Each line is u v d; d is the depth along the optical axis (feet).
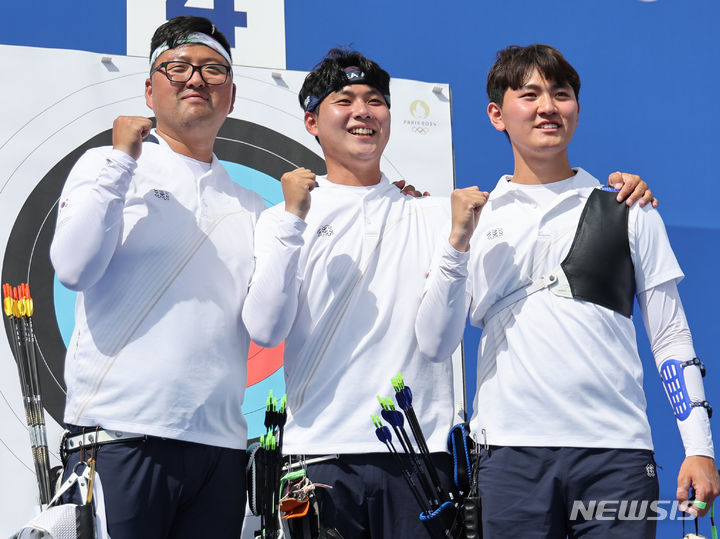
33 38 36.78
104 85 37.11
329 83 29.50
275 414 25.88
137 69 37.60
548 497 25.05
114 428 23.73
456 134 40.24
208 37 28.32
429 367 27.27
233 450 25.45
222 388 25.04
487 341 27.12
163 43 28.14
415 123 39.32
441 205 29.50
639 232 26.91
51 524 22.45
